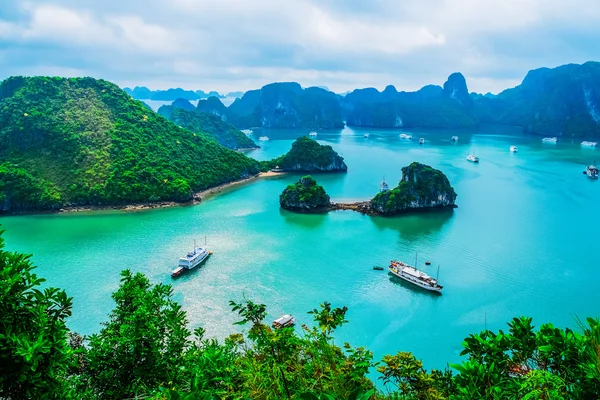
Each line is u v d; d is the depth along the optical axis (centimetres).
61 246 7200
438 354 4419
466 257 6931
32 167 10312
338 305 5344
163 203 10188
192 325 4788
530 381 950
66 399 1134
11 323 1002
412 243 7581
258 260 6694
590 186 12094
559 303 5475
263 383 998
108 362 1477
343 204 10256
